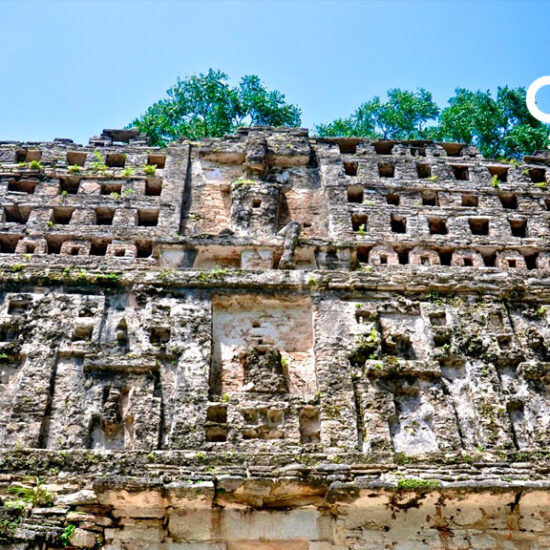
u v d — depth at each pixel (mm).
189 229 19562
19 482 13688
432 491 13586
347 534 13562
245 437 14688
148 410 14781
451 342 16406
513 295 17359
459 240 19781
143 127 28234
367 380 15555
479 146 29672
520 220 20562
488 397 15562
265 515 13711
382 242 19516
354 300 16984
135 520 13469
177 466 13922
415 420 15133
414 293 17234
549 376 15977
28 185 20125
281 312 16922
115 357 15508
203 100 29953
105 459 13992
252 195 19828
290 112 30109
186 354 15688
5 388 15172
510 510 14008
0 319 16172
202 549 13289
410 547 13492
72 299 16562
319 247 18578
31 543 12984
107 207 19594
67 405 14859
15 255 18172
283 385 15586
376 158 21641
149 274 16969
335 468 13898
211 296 16750
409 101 30828
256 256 18234
